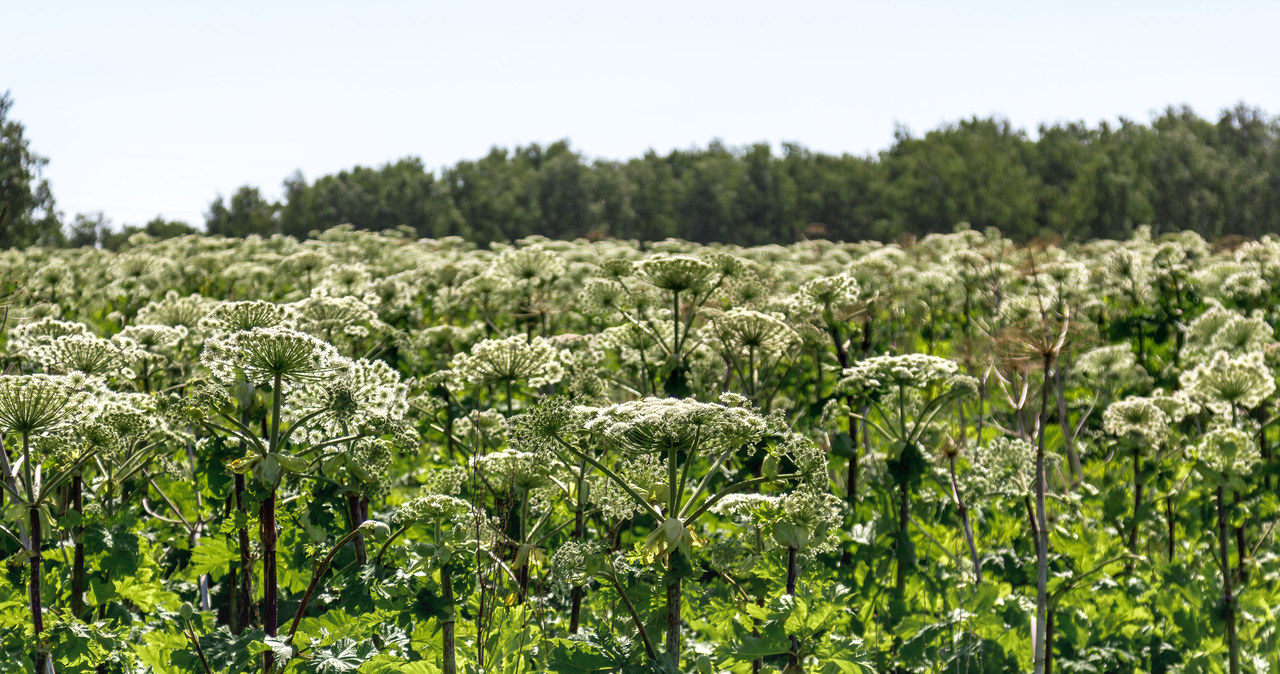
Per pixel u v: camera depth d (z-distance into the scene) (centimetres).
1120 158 12369
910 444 824
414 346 1227
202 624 664
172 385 966
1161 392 1161
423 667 559
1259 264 1827
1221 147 14175
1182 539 982
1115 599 838
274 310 772
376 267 2112
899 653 755
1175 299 1642
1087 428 1335
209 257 2453
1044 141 13700
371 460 646
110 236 9781
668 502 589
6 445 710
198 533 820
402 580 576
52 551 669
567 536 831
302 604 559
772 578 618
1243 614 805
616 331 1116
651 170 15412
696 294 992
